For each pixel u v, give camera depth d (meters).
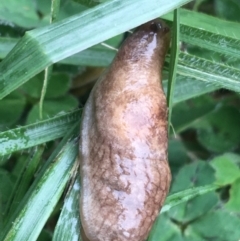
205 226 0.09
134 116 0.07
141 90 0.07
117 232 0.07
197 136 0.10
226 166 0.10
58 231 0.08
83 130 0.08
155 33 0.08
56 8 0.08
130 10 0.07
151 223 0.07
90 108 0.08
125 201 0.07
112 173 0.07
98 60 0.10
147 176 0.07
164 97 0.08
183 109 0.10
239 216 0.09
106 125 0.07
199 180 0.10
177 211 0.10
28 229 0.08
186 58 0.08
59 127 0.08
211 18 0.09
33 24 0.10
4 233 0.08
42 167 0.08
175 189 0.10
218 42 0.08
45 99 0.10
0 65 0.08
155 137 0.07
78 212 0.08
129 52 0.08
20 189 0.08
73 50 0.07
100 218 0.07
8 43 0.09
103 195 0.07
